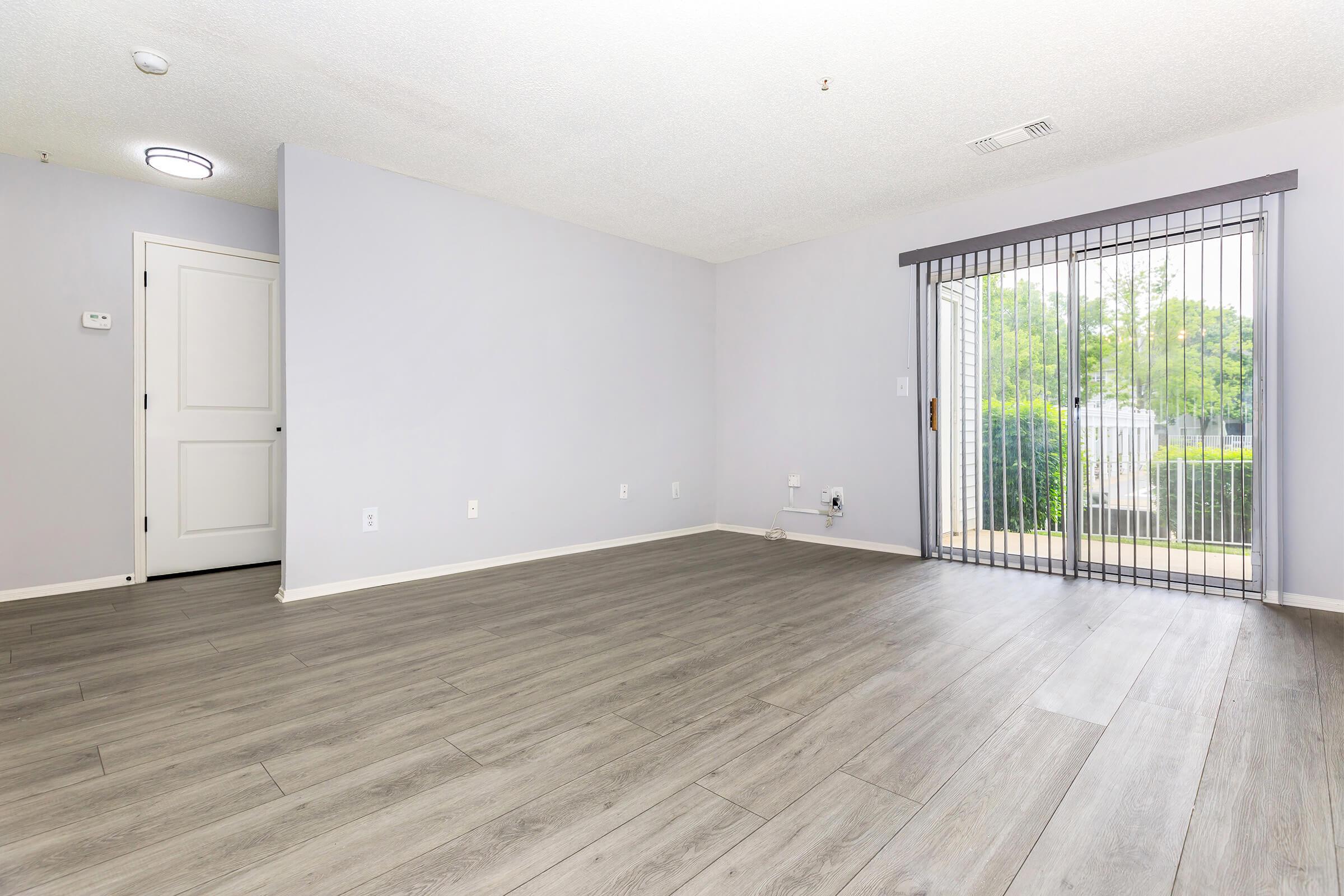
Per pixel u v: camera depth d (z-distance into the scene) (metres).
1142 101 2.82
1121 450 3.45
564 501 4.44
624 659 2.37
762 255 5.21
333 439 3.38
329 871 1.20
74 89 2.67
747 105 2.85
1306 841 1.27
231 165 3.45
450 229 3.83
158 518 3.71
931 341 4.20
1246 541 3.09
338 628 2.76
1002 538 3.90
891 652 2.41
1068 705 1.92
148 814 1.39
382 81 2.64
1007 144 3.24
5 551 3.24
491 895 1.14
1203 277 3.19
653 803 1.43
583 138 3.17
